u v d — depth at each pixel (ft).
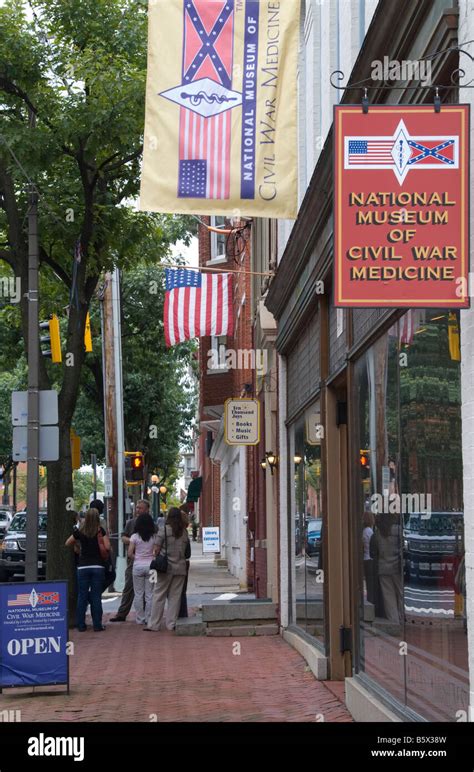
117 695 37.27
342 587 39.93
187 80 33.99
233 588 93.20
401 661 26.78
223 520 139.13
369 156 21.50
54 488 65.31
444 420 22.70
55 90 63.16
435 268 21.24
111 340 90.79
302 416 50.62
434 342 23.57
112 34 64.54
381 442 29.60
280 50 34.17
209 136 33.76
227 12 34.32
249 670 43.11
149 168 33.58
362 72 30.42
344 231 21.36
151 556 63.72
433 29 23.30
